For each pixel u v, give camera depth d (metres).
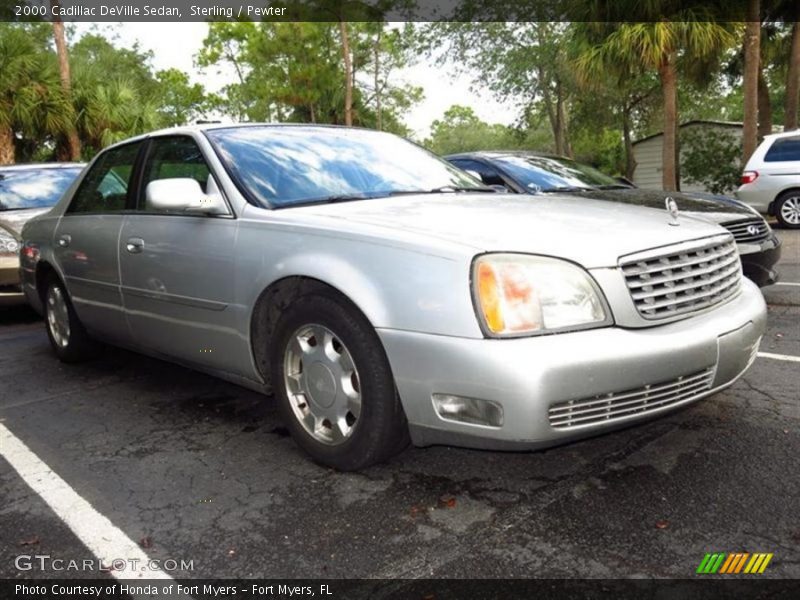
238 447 3.30
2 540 2.53
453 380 2.41
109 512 2.71
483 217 2.87
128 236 3.84
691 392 2.65
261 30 27.00
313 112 30.64
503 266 2.41
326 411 2.91
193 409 3.90
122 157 4.25
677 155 21.73
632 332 2.49
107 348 5.07
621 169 28.91
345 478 2.89
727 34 13.28
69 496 2.86
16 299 6.24
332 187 3.46
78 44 40.03
